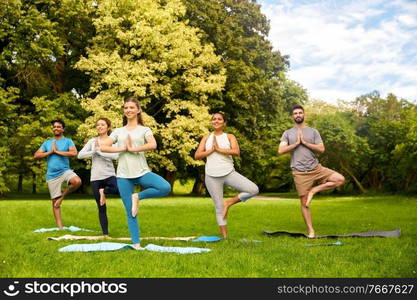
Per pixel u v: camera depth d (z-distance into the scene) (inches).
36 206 474.0
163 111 946.7
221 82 882.1
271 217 422.9
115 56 806.5
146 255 188.1
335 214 460.1
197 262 173.6
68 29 934.4
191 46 863.7
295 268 164.7
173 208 501.4
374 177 1459.2
